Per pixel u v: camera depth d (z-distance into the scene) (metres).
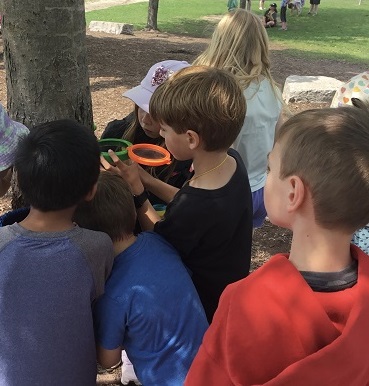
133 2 26.25
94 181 1.62
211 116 1.80
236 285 1.19
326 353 1.05
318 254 1.17
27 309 1.52
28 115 2.84
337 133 1.13
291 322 1.10
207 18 21.39
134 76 9.75
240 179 1.98
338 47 16.03
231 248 1.99
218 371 1.17
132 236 1.86
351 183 1.11
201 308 1.84
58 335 1.56
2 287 1.51
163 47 13.27
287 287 1.12
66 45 2.73
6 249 1.53
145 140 2.58
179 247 1.91
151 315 1.75
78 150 1.56
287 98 8.58
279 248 4.19
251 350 1.10
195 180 1.95
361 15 24.58
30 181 1.54
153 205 2.45
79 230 1.60
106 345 1.80
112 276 1.78
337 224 1.14
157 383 1.84
